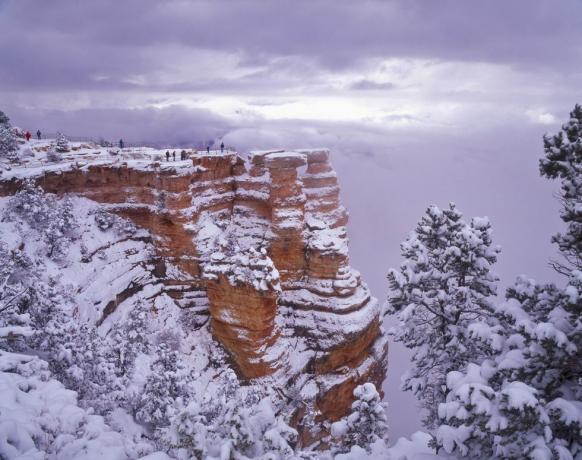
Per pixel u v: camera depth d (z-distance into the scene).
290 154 53.03
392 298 24.20
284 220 52.34
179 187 48.75
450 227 26.20
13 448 11.64
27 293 26.95
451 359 23.42
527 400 11.17
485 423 11.71
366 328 50.41
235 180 59.44
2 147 50.16
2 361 17.55
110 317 40.78
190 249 49.28
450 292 23.83
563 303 14.49
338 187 65.31
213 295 44.06
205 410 28.95
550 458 11.05
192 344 45.56
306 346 49.69
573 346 13.12
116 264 45.69
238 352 44.50
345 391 49.28
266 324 43.44
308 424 42.56
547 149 17.88
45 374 18.11
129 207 50.34
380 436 23.47
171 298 49.22
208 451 13.13
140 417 28.88
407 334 25.00
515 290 19.52
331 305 50.16
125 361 31.97
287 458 13.50
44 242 40.22
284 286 53.09
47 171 45.25
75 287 38.44
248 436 12.86
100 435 14.85
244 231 57.19
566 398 14.57
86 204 48.44
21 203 41.00
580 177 17.23
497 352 17.03
